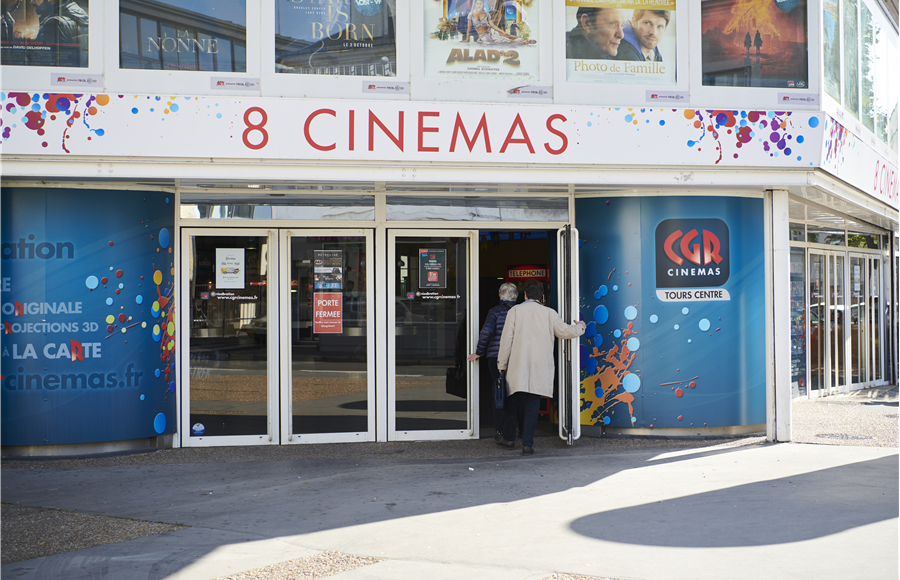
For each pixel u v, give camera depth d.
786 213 8.07
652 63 7.56
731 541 4.74
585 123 7.23
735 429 8.30
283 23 7.09
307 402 8.03
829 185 8.13
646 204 8.16
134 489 6.17
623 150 7.30
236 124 6.83
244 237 7.93
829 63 8.12
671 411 8.14
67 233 7.25
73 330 7.26
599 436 8.34
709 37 7.62
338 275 8.06
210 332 7.89
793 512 5.36
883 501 5.63
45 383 7.23
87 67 6.84
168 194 7.71
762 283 8.31
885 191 10.26
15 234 7.19
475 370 8.23
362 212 8.06
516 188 7.96
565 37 7.44
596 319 8.30
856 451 7.52
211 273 7.89
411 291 8.16
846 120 8.59
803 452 7.48
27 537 4.91
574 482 6.35
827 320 12.12
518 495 5.94
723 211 8.16
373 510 5.54
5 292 7.18
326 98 7.09
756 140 7.44
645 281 8.16
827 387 12.10
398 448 7.81
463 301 8.22
